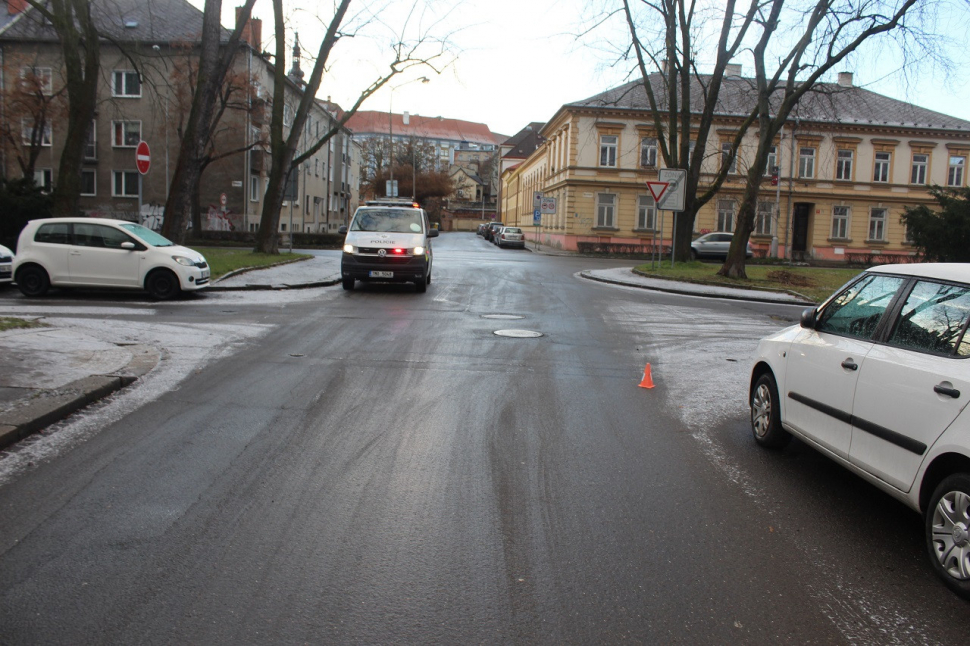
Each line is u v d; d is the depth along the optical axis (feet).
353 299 50.47
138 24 138.10
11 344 28.02
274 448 18.07
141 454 17.31
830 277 88.22
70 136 63.41
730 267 78.07
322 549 12.71
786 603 11.34
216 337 33.22
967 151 151.94
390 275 54.24
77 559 12.07
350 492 15.39
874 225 153.07
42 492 14.87
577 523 14.16
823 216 151.43
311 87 78.95
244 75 116.78
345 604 10.90
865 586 11.98
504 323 41.52
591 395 24.97
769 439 19.07
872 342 14.85
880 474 13.80
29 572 11.59
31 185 72.84
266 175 148.36
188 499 14.75
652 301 57.82
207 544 12.77
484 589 11.47
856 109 153.38
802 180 149.69
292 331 35.70
